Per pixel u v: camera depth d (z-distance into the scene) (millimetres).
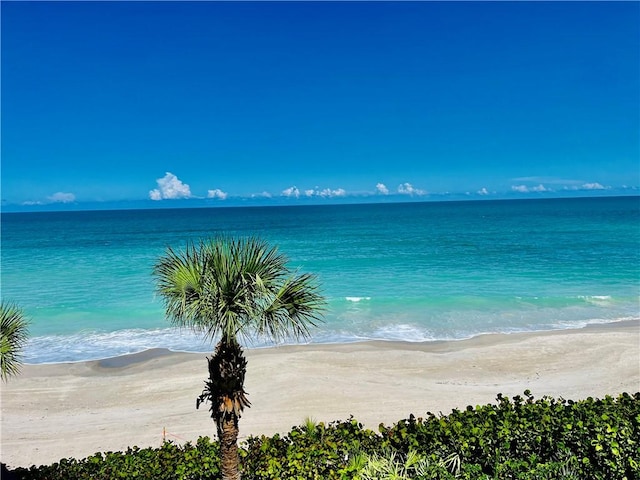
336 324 21453
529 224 86625
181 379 15633
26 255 49188
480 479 5887
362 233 75000
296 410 12617
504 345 18203
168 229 94625
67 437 11648
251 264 5715
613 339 18406
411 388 14102
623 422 6648
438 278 32344
